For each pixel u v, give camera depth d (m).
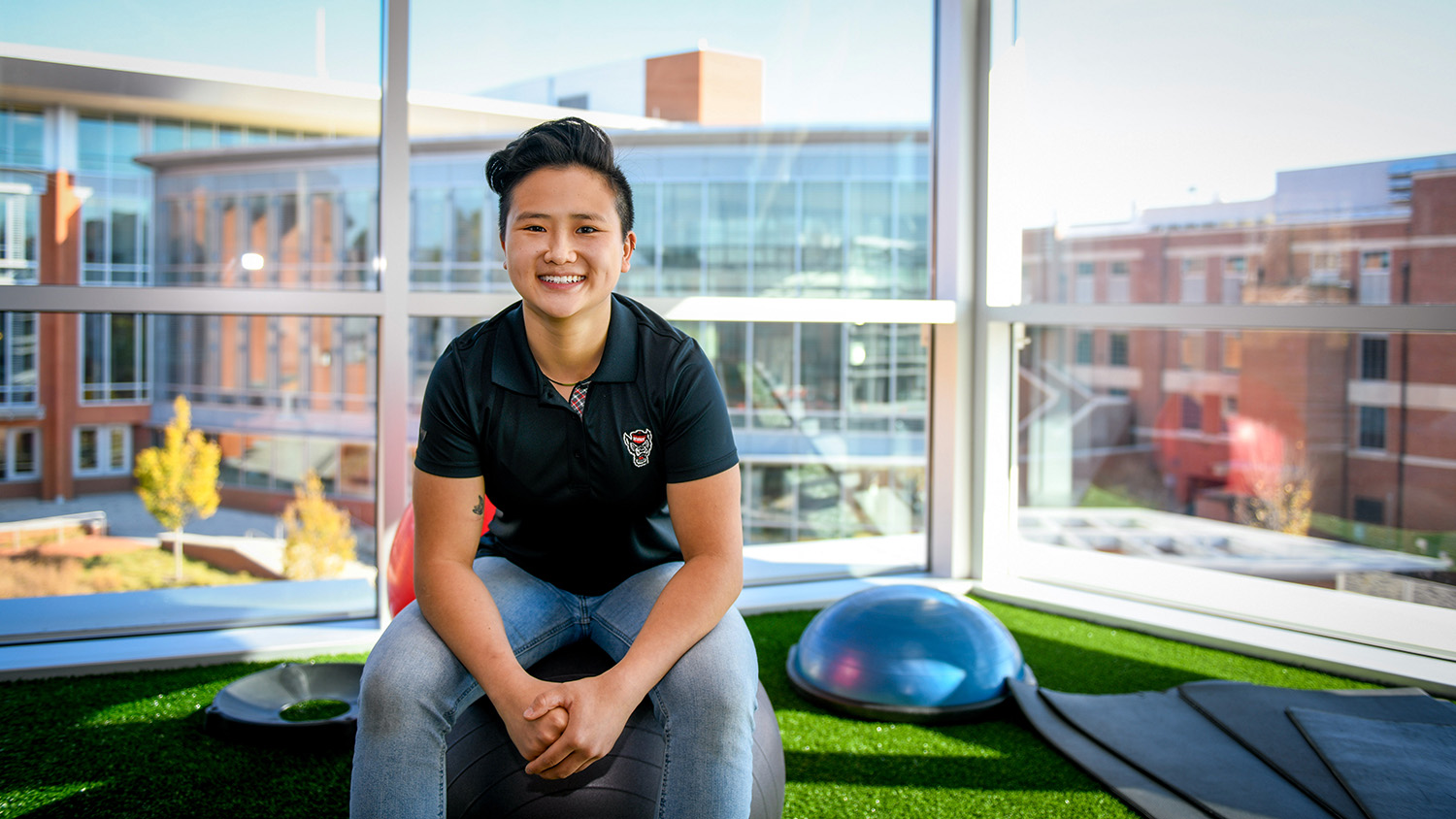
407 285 2.30
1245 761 1.59
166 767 1.58
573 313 1.03
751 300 2.51
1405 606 2.38
